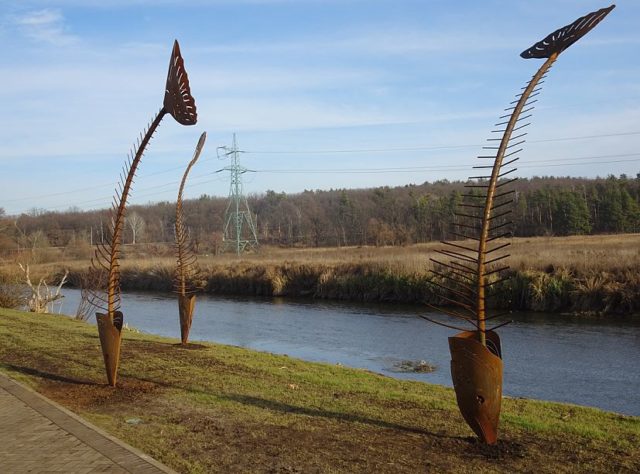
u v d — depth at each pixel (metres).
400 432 6.21
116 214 8.64
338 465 5.20
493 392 5.52
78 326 16.33
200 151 12.91
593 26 5.26
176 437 6.08
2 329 15.12
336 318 23.20
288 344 17.81
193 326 22.08
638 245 29.09
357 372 10.08
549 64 5.51
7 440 5.75
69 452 5.36
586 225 52.56
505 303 23.44
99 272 22.48
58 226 76.75
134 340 13.53
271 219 86.94
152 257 48.16
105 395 7.98
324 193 103.94
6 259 31.70
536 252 26.98
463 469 5.07
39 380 8.91
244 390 8.25
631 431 6.26
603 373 13.15
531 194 58.12
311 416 6.89
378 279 28.86
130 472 4.82
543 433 6.18
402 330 19.84
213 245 60.62
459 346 5.54
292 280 32.88
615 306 21.03
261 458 5.41
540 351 15.51
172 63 7.50
